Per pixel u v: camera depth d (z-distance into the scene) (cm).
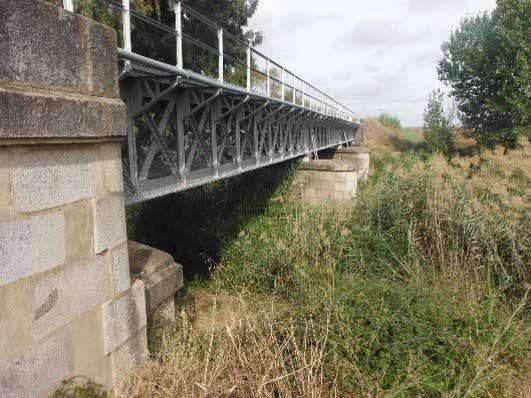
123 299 323
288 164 1341
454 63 2055
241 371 338
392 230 805
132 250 458
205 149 662
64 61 257
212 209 1070
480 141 1923
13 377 227
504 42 1831
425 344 427
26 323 235
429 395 385
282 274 727
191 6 1534
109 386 309
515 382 416
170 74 470
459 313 482
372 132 3506
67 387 264
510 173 830
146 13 1243
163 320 413
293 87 1103
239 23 1839
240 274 767
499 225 688
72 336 271
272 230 920
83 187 277
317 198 1310
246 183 1205
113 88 305
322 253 752
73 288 271
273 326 462
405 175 996
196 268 886
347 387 391
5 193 221
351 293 515
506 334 462
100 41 290
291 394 342
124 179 471
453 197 805
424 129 2273
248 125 845
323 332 436
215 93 584
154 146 525
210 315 589
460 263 658
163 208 1030
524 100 1773
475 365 400
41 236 244
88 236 284
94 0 930
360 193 1103
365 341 435
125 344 328
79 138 265
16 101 216
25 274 234
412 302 506
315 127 1560
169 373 310
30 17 229
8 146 219
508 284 607
